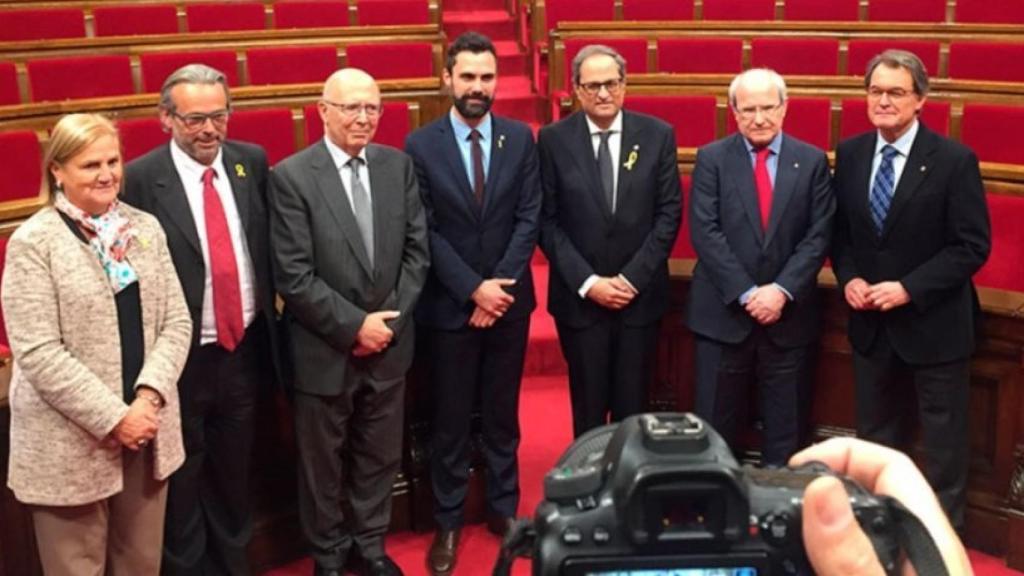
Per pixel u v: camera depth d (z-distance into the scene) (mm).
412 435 2738
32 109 3234
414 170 2426
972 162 2334
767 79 2389
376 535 2490
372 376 2346
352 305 2262
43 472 1817
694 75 3596
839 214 2480
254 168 2303
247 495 2416
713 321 2504
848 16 5199
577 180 2496
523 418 3336
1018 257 2666
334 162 2289
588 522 617
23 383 1828
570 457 754
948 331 2396
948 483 2479
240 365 2277
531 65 5508
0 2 4926
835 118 3529
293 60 4398
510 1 6145
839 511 570
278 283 2260
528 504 2840
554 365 3617
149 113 3387
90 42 4383
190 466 2268
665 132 2516
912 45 4422
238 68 4426
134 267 1885
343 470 2566
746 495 615
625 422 681
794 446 2547
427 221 2461
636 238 2504
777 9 5242
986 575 2479
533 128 5113
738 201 2447
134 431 1834
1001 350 2484
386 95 3451
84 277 1811
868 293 2395
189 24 5164
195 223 2193
